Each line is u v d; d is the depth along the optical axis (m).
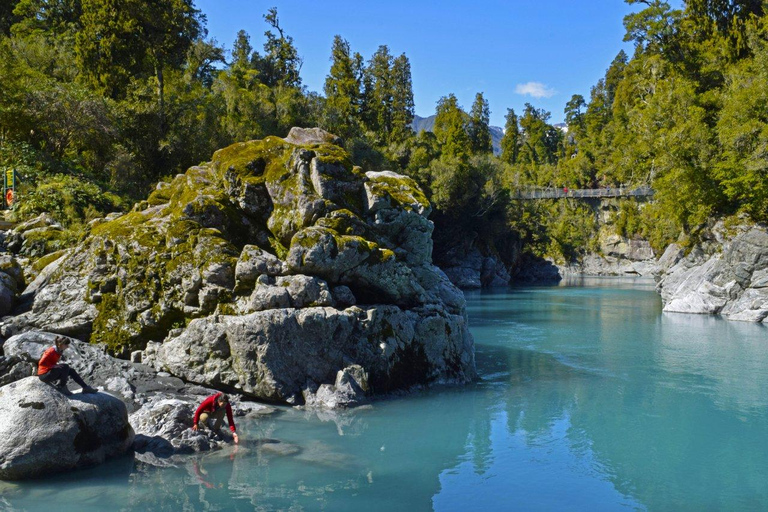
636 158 64.06
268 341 14.07
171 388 13.75
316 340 14.71
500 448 11.94
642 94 70.81
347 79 81.75
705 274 39.03
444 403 15.41
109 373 13.77
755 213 39.91
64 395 10.07
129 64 41.25
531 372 19.59
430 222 18.33
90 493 8.97
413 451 11.62
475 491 9.68
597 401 15.81
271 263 15.27
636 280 86.38
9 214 23.36
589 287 71.25
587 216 104.12
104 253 16.39
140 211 18.61
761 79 43.22
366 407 14.62
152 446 10.88
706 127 44.72
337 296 15.71
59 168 30.25
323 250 15.16
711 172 42.41
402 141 85.19
